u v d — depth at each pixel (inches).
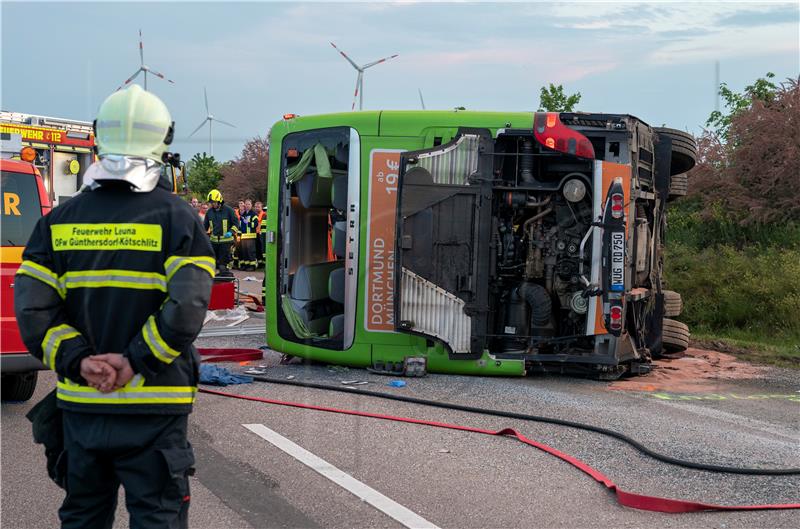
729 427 242.2
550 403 270.2
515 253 323.9
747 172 555.5
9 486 179.2
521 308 322.0
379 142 316.2
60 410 112.0
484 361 313.1
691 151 384.2
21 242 245.4
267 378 293.9
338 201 326.3
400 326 306.5
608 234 306.8
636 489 184.5
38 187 254.8
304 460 198.4
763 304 436.1
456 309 309.4
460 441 218.7
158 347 104.0
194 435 218.7
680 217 591.8
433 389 288.7
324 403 260.1
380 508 167.9
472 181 306.7
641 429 237.3
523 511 168.1
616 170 309.0
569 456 207.8
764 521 165.6
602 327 310.3
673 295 392.2
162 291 108.1
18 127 488.4
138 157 108.3
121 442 105.6
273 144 332.2
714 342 410.9
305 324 334.0
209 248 110.0
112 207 108.0
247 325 434.3
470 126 311.4
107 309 107.1
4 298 229.5
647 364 341.4
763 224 542.9
